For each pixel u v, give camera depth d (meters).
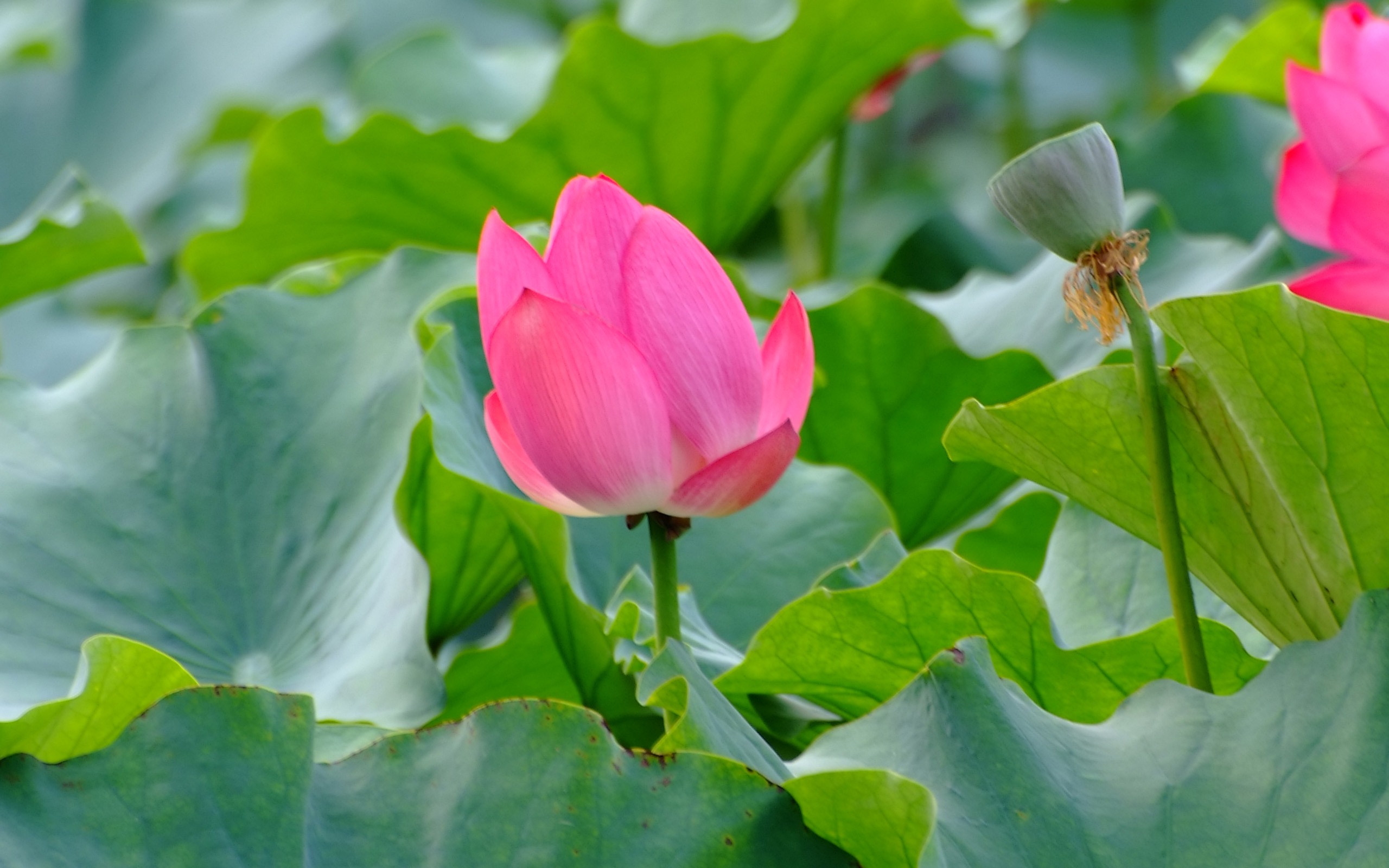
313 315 2.54
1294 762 2.12
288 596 2.43
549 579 2.31
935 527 2.68
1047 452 2.22
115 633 2.40
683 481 2.19
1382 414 2.15
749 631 2.43
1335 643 2.14
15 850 2.08
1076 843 2.12
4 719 2.28
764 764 2.15
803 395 2.22
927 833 2.08
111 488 2.47
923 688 2.16
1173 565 2.18
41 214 2.92
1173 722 2.15
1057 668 2.25
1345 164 2.33
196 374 2.51
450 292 2.46
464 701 2.44
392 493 2.42
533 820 2.11
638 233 2.18
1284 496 2.19
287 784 2.11
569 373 2.16
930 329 2.56
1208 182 3.45
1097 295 2.17
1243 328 2.15
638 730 2.34
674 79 3.31
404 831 2.11
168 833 2.09
